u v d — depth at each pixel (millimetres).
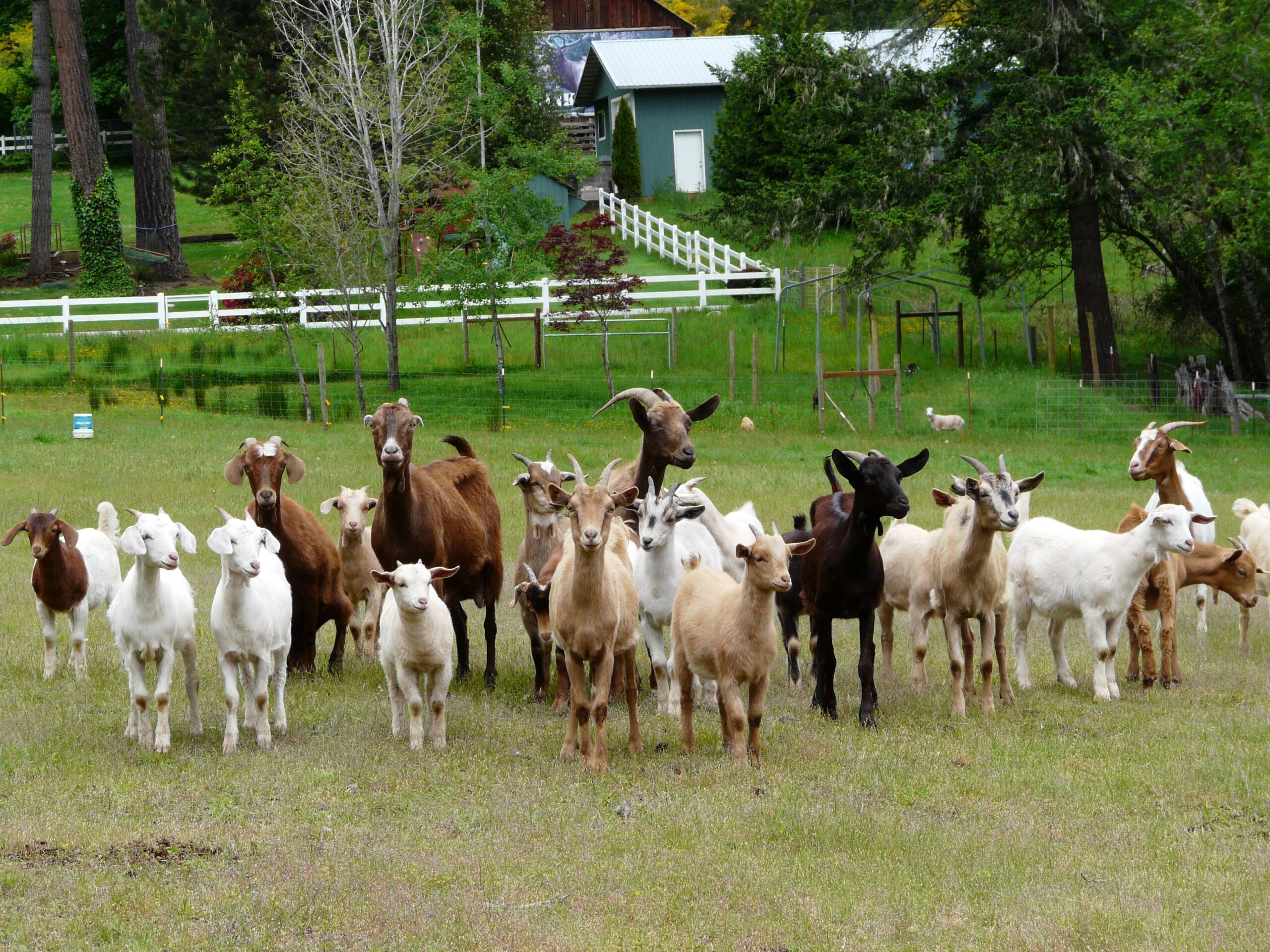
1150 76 29391
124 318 36594
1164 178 30266
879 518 10500
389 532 12070
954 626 10766
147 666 12117
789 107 45719
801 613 12180
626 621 9633
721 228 38875
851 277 34125
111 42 57906
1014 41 32656
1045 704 11133
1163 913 6602
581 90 57188
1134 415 30297
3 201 54812
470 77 33938
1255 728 10094
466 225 32969
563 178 34250
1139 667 12281
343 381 32125
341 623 12406
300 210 31281
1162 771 9016
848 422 29172
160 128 41906
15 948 6230
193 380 31141
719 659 9320
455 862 7348
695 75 52531
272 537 10219
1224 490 22719
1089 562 11336
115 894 6832
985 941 6348
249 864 7293
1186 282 34750
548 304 35438
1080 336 35156
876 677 12492
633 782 8930
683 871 7242
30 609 14383
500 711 11039
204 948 6262
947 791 8680
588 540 8922
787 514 18797
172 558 9391
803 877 7164
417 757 9477
